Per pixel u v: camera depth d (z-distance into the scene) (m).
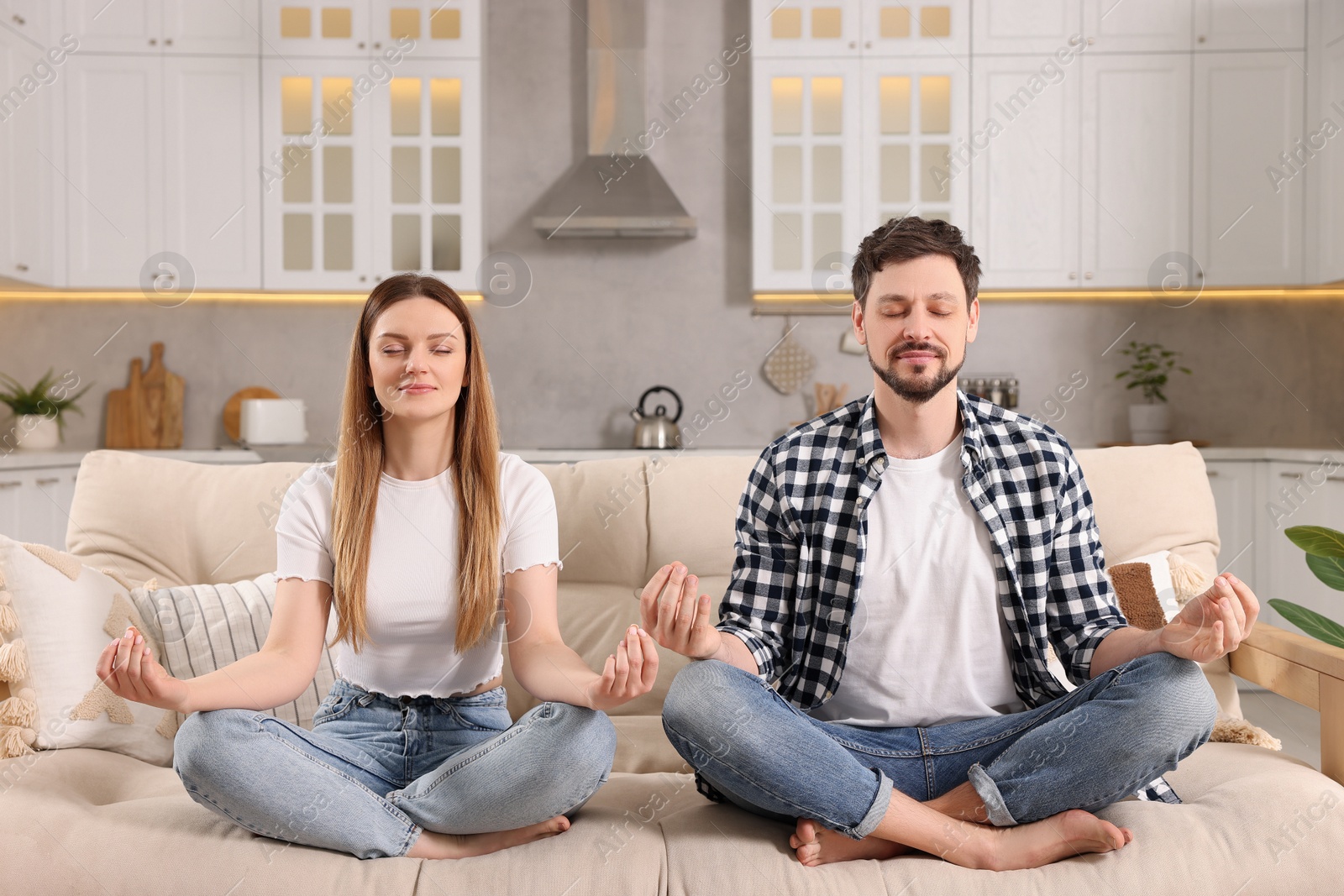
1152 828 1.12
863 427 1.38
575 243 3.84
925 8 3.48
